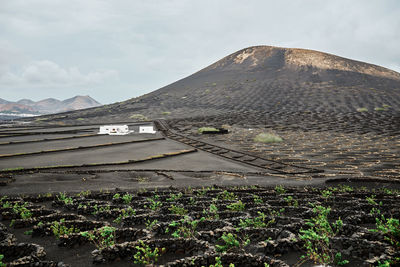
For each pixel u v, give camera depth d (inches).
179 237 208.4
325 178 570.6
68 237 217.2
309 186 499.5
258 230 223.5
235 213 281.4
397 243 187.9
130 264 185.9
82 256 201.3
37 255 183.5
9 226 268.8
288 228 227.1
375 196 390.3
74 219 274.4
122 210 297.6
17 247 199.8
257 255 174.4
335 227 231.6
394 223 204.2
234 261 173.2
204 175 602.2
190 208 314.0
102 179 534.3
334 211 282.7
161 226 240.8
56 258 198.5
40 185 472.4
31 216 293.7
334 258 183.5
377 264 167.2
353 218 255.4
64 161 730.8
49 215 277.1
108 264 187.5
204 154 903.7
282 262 164.4
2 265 168.1
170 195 386.9
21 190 438.3
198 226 252.1
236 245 194.7
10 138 1198.3
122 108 3422.7
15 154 799.1
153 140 1210.0
